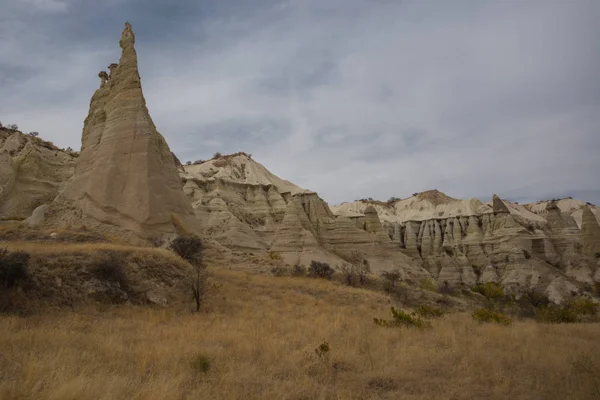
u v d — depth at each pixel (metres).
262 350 10.71
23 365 7.73
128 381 7.25
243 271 33.12
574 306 33.69
